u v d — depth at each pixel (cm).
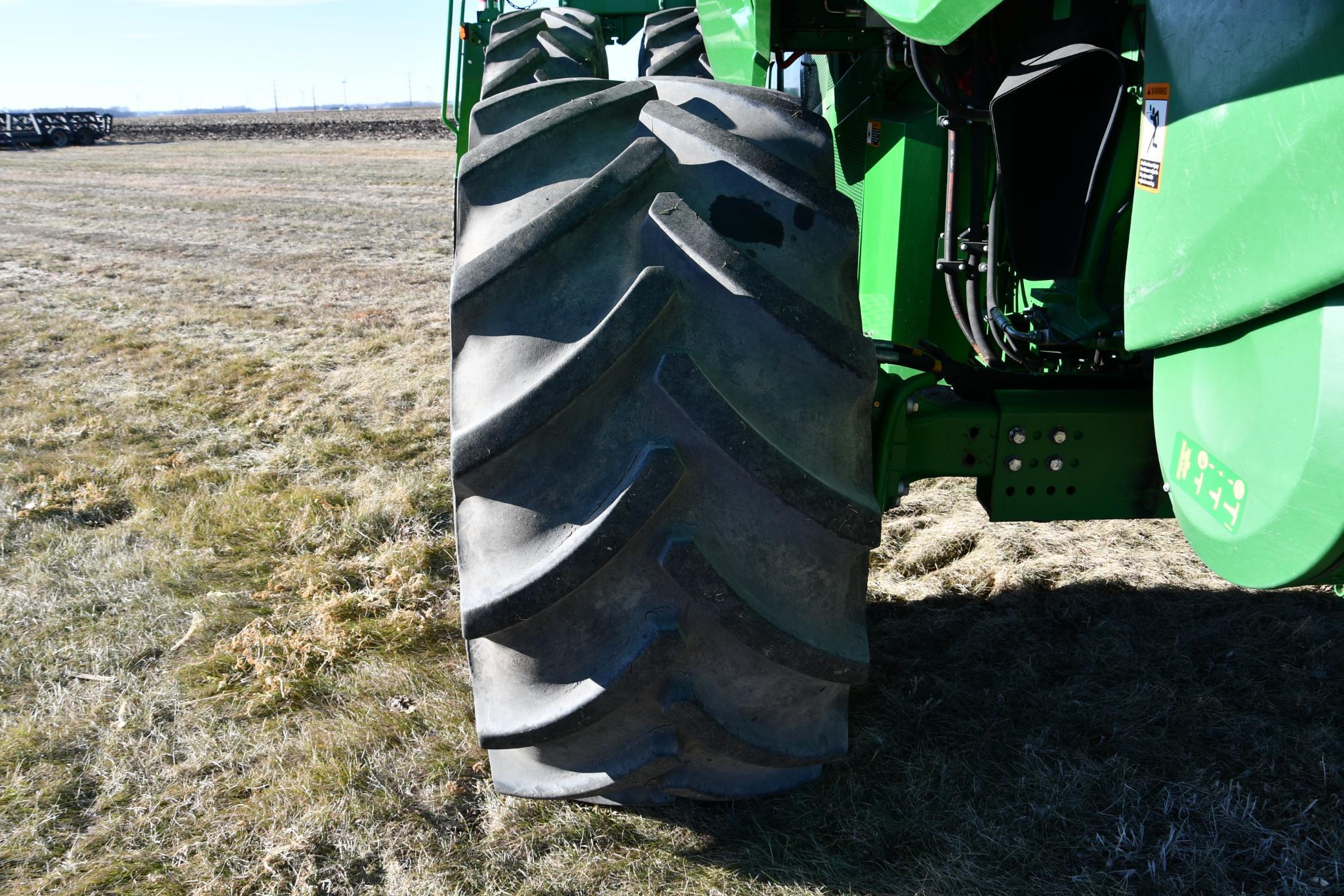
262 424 500
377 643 303
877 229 323
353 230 1308
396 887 209
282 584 338
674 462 164
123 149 3366
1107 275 218
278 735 259
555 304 173
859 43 293
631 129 196
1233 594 318
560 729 179
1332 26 119
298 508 393
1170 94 152
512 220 185
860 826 220
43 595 329
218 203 1634
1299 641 288
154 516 390
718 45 312
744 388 168
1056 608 313
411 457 457
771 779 214
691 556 165
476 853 217
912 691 269
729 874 209
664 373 163
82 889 207
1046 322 247
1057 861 211
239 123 5075
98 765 246
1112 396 238
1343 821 217
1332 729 248
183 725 263
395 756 249
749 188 180
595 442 168
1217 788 227
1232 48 137
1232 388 149
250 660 289
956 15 155
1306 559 138
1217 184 141
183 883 210
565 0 579
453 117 578
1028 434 233
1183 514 165
